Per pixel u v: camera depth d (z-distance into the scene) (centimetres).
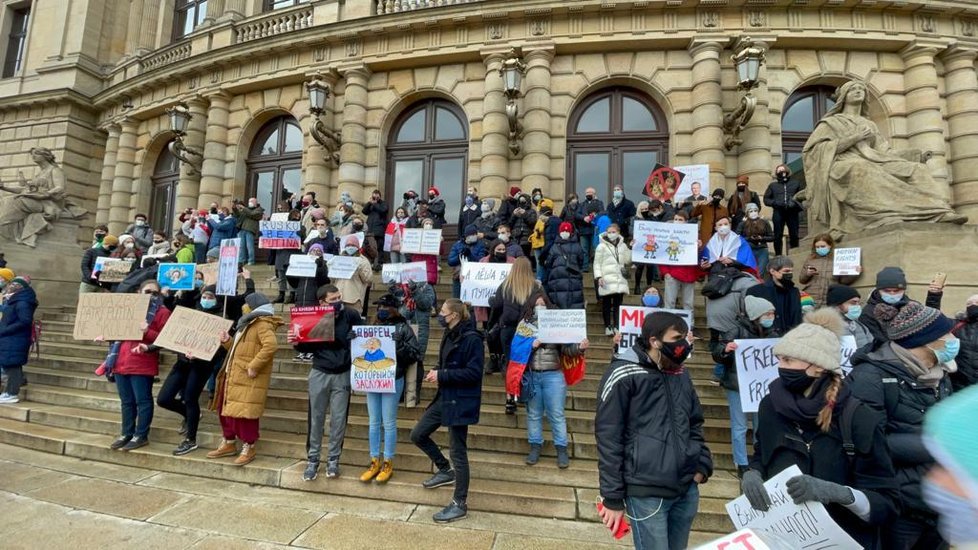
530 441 482
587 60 1296
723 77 1230
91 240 1816
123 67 1808
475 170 1310
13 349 698
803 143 1257
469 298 676
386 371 458
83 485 479
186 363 552
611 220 1007
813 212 715
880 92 1219
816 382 231
